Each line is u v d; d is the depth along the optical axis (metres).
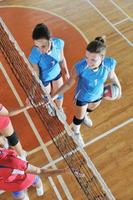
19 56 6.06
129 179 5.47
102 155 5.74
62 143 5.61
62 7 8.16
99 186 4.95
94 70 4.53
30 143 5.88
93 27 7.75
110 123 6.14
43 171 4.10
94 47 4.11
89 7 8.17
